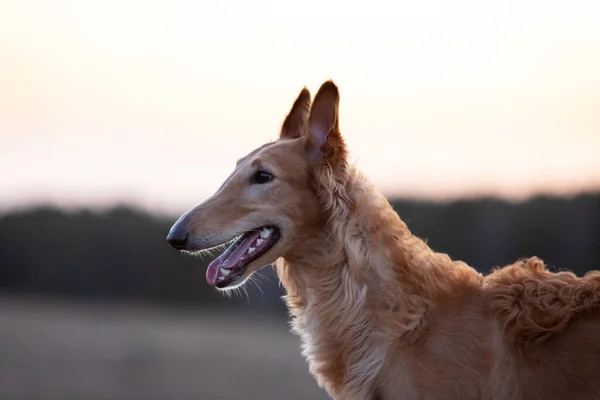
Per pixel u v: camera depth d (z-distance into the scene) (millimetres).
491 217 22188
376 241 5172
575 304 4750
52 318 24547
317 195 5391
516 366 4730
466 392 4770
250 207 5422
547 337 4711
